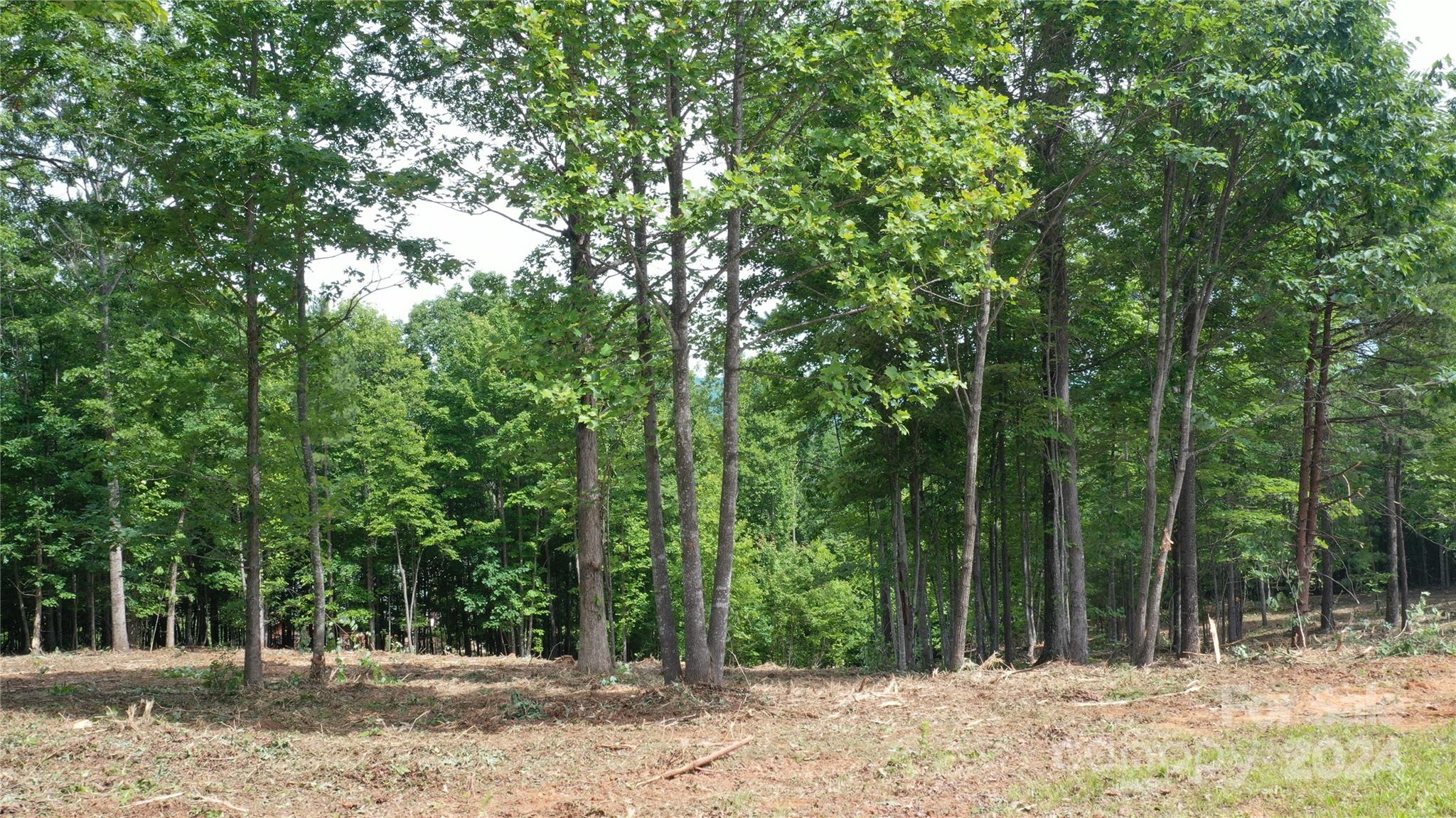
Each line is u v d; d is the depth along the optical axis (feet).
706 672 45.37
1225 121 54.95
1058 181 59.47
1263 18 53.01
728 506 46.26
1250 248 63.05
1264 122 53.11
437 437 121.08
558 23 38.60
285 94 49.47
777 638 138.51
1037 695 42.88
